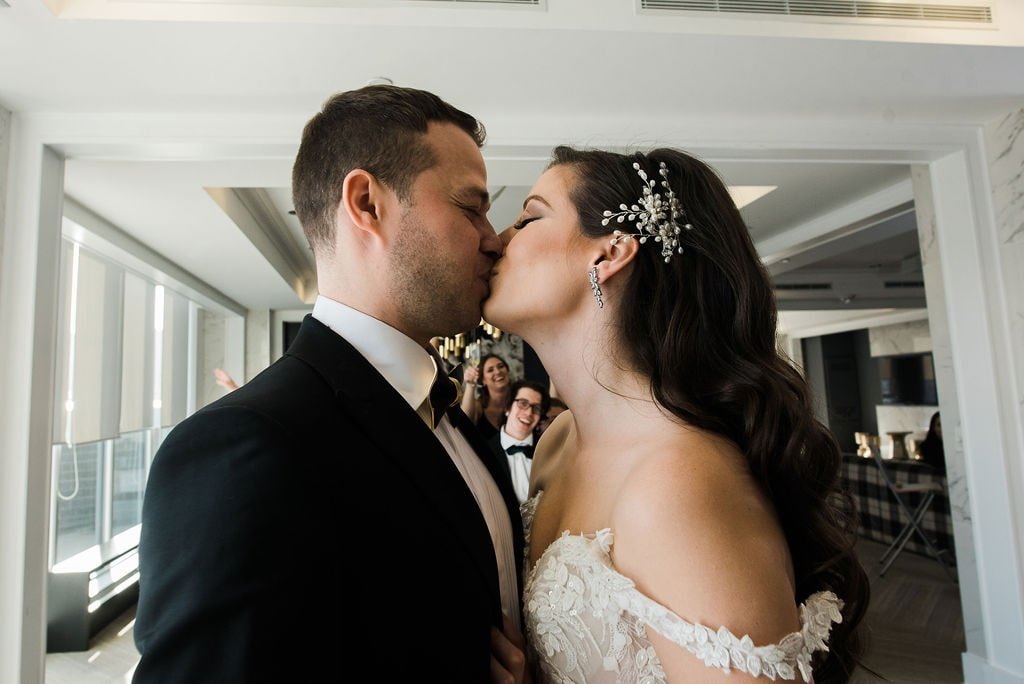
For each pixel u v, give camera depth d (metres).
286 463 0.72
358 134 1.01
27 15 2.16
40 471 2.66
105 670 3.99
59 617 4.34
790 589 0.86
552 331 1.17
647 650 0.88
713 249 1.12
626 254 1.10
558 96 2.90
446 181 1.03
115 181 3.73
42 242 2.79
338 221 1.03
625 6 2.41
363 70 2.61
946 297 3.43
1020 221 3.13
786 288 8.82
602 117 3.12
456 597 0.84
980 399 3.29
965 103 3.09
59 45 2.35
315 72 2.60
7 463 2.57
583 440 1.17
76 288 4.87
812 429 1.09
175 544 0.69
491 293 1.16
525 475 3.36
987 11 2.58
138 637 0.69
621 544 0.93
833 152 3.30
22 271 2.72
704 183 1.17
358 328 1.00
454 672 0.81
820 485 1.08
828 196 4.75
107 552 5.61
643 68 2.67
